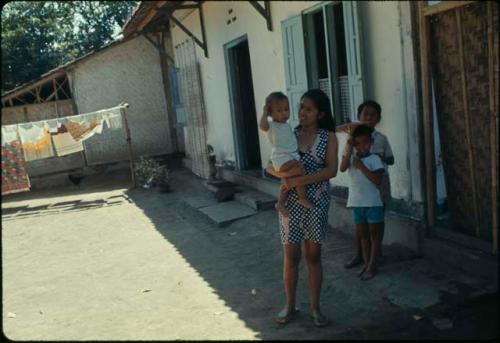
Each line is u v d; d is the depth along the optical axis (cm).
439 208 510
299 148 393
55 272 636
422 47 475
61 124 1073
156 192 1115
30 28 1719
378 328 385
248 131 1012
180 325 432
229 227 753
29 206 1129
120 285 559
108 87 1395
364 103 477
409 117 506
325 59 679
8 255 744
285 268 405
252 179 914
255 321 423
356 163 461
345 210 623
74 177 1377
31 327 462
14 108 1355
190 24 1170
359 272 486
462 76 452
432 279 449
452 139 480
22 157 1048
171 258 639
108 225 872
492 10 409
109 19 1916
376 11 529
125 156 1402
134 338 414
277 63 780
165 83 1424
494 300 402
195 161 1245
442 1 448
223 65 1010
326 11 613
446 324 377
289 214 392
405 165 524
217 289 511
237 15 902
